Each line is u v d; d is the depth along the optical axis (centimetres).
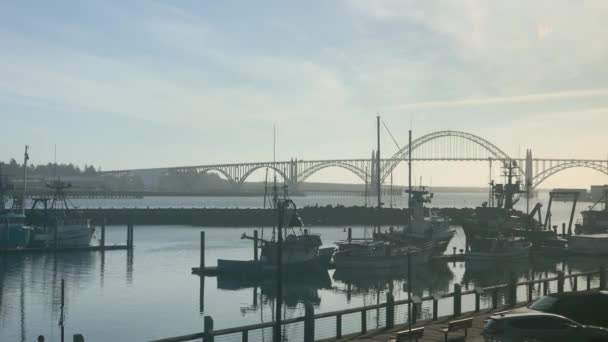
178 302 6112
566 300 3061
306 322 3112
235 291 6812
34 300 6128
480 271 8744
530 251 10506
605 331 2748
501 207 12556
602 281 4928
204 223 17100
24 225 10500
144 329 4953
